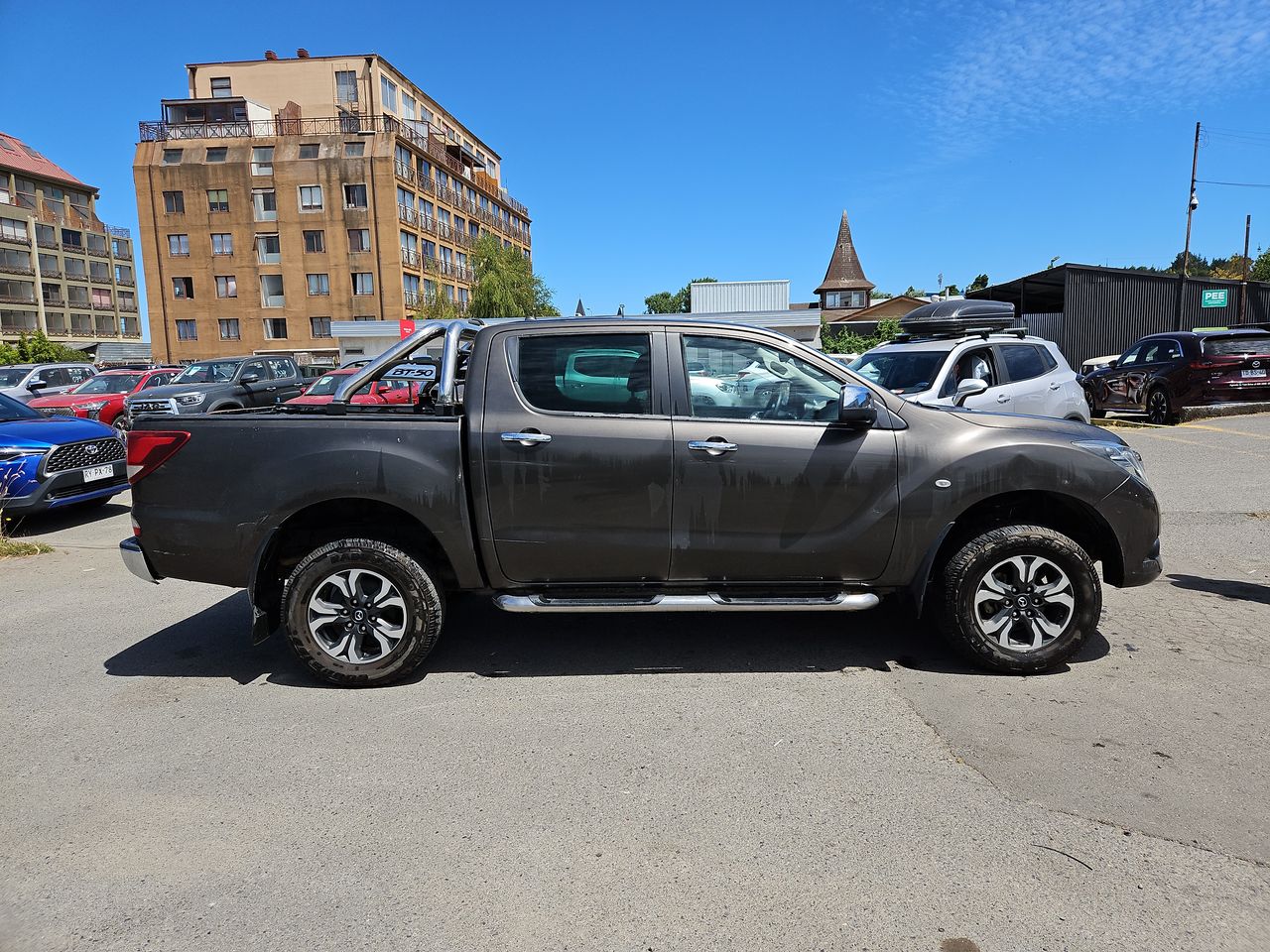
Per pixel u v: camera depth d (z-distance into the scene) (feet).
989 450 13.15
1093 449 13.39
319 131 180.75
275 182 172.04
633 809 9.64
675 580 13.46
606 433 13.02
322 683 13.57
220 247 174.60
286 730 11.89
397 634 13.25
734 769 10.57
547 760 10.89
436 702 12.78
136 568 13.56
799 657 14.42
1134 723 11.61
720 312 130.31
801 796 9.86
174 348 177.47
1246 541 22.06
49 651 15.43
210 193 173.47
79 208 261.03
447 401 15.66
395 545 13.26
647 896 8.06
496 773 10.57
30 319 240.32
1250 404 46.29
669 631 15.92
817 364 13.53
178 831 9.31
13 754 11.23
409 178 181.06
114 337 272.51
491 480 13.00
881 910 7.80
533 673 13.89
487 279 174.70
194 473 13.21
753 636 15.57
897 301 192.54
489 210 231.91
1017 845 8.79
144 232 174.50
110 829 9.37
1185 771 10.27
